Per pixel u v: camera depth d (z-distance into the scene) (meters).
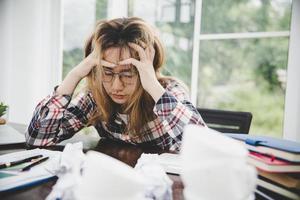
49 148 0.87
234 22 2.07
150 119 0.99
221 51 2.14
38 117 0.92
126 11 2.59
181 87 1.05
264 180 0.50
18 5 2.06
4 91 2.04
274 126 1.95
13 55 2.07
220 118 1.28
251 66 2.03
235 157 0.31
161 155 0.75
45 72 2.26
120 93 0.93
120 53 0.87
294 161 0.48
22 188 0.51
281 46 1.90
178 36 2.34
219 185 0.30
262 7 1.96
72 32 2.43
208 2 2.17
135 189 0.31
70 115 1.00
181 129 0.85
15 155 0.70
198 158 0.32
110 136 1.09
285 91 1.89
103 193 0.31
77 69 0.94
